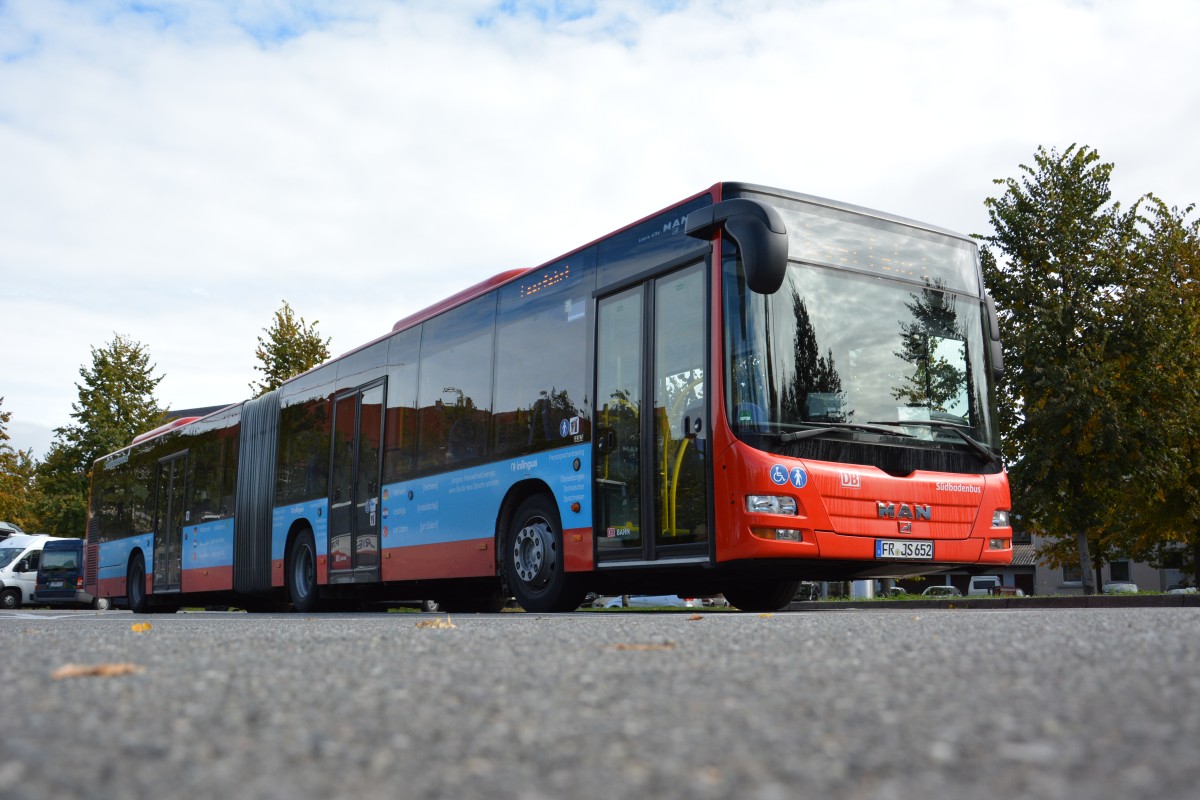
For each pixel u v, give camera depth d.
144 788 2.02
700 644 4.64
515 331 12.02
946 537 9.80
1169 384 20.58
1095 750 2.26
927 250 10.57
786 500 8.99
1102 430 19.56
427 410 13.50
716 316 9.32
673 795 1.95
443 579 13.03
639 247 10.40
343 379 15.89
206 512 20.42
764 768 2.15
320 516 16.06
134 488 24.53
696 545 9.27
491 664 3.99
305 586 16.44
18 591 42.06
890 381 9.91
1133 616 6.26
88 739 2.49
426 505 13.23
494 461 12.02
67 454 45.88
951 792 1.94
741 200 9.14
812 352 9.51
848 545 9.21
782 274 8.87
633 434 10.09
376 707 2.96
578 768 2.18
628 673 3.62
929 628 5.38
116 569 24.98
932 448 9.95
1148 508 26.67
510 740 2.47
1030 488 20.23
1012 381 20.66
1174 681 3.15
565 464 10.89
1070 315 20.42
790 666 3.72
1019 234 21.33
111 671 3.76
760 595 12.73
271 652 4.62
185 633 6.40
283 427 17.73
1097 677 3.28
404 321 14.52
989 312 10.87
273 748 2.39
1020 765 2.14
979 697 2.96
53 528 45.56
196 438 21.44
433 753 2.33
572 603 11.02
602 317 10.73
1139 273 21.20
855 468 9.41
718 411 9.16
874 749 2.30
